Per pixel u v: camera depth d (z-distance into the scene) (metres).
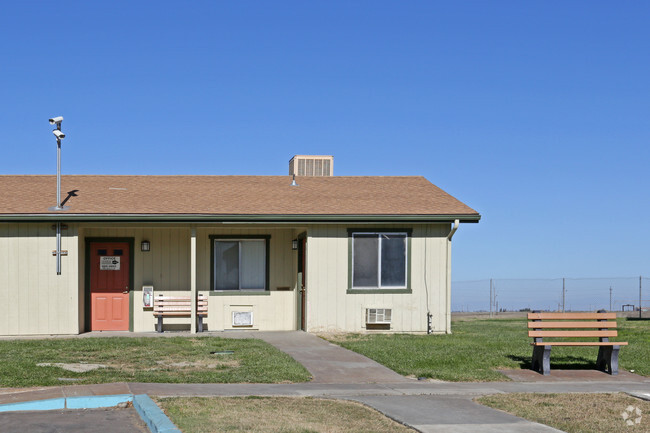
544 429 8.42
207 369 12.75
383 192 21.38
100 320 19.58
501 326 22.22
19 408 9.43
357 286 19.27
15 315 18.12
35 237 18.28
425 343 16.58
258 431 8.02
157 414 8.64
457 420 8.86
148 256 19.80
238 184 21.81
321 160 25.02
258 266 20.38
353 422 8.69
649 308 31.64
